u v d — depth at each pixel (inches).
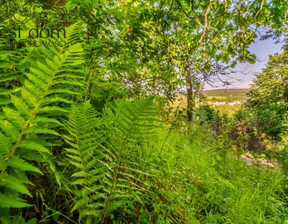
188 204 60.7
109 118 47.8
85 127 38.4
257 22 116.2
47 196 33.0
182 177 68.5
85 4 57.8
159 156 64.3
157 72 137.0
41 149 23.6
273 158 162.1
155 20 108.1
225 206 66.3
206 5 123.0
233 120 457.4
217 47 138.4
